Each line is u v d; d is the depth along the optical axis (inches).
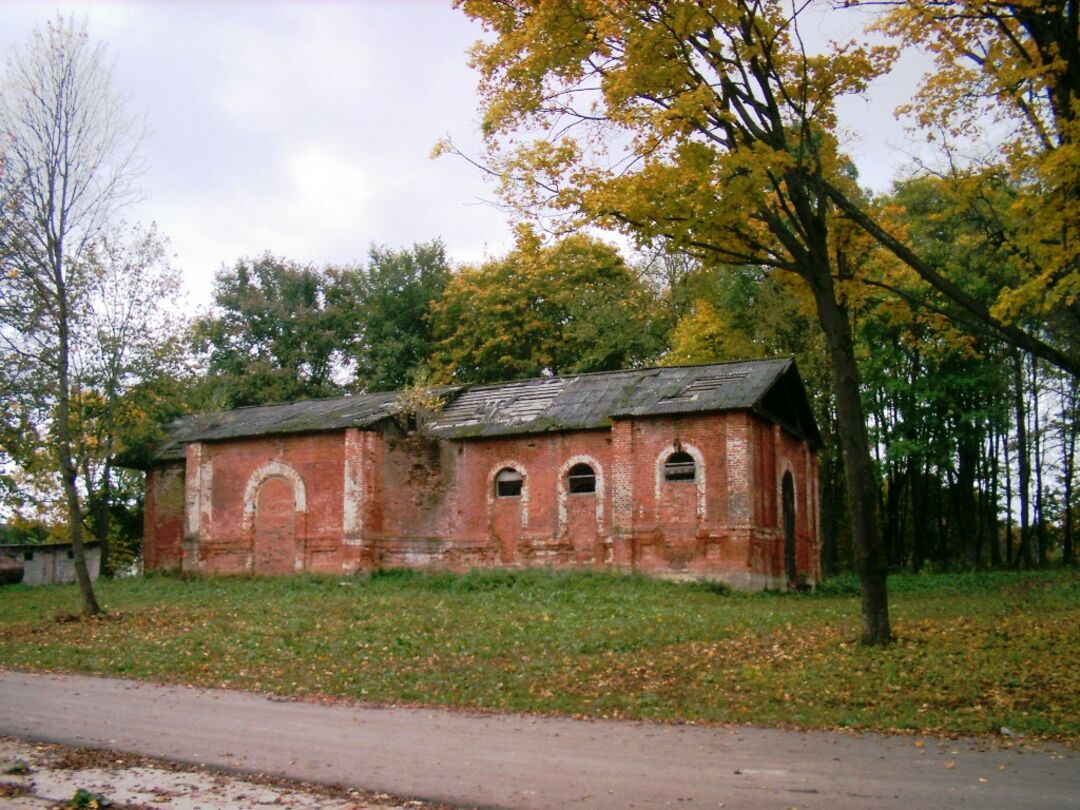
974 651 627.8
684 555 1216.8
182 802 346.6
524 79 621.9
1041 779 352.8
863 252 677.9
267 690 579.5
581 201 606.2
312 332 2225.6
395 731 454.9
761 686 551.2
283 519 1390.3
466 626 840.9
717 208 588.1
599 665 639.1
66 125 947.3
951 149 625.6
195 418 1606.8
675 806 327.6
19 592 1337.4
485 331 2023.9
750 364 1328.7
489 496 1362.0
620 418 1268.5
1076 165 493.0
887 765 376.8
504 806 333.1
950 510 1939.0
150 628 871.7
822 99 628.1
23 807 345.7
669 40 575.5
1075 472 1894.7
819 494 1566.2
